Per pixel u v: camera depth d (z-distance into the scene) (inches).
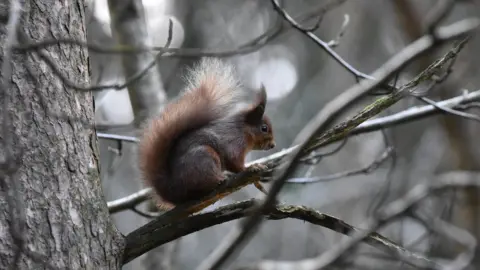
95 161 267.3
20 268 235.9
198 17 853.2
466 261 575.8
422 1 932.0
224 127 337.1
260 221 236.4
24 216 241.3
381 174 890.1
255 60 934.4
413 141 912.9
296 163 218.7
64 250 244.2
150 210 476.4
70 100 265.0
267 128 359.9
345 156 939.3
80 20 284.2
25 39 261.9
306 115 920.3
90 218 254.5
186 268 866.1
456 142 835.4
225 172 331.0
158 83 493.7
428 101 384.5
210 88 338.0
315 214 277.1
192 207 283.1
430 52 210.4
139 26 506.6
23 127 251.8
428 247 564.1
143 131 326.3
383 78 206.7
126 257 261.4
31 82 258.1
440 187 626.5
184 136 320.8
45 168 250.7
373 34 958.4
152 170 312.8
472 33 215.3
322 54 950.4
